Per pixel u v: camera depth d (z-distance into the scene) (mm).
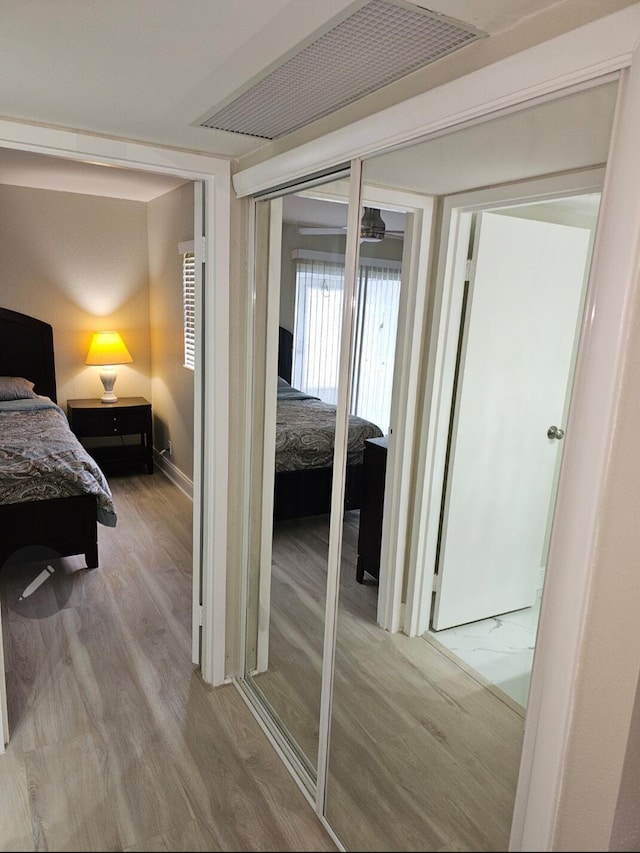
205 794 2004
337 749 1950
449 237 1560
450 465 1627
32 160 3701
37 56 1406
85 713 2361
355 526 1872
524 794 1291
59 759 2123
